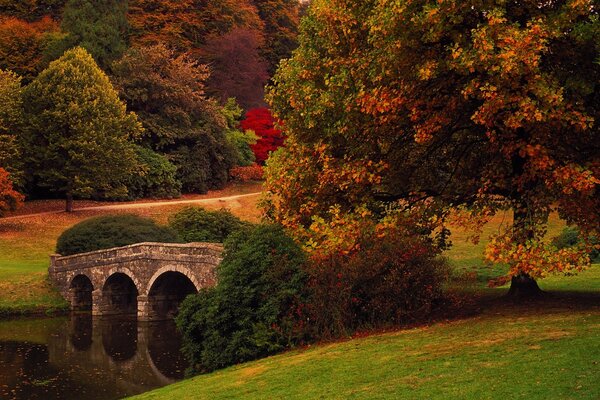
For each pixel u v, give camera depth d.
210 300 19.38
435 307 18.22
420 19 13.95
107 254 37.03
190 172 61.38
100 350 27.80
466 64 13.25
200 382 16.02
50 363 25.42
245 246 19.67
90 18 63.22
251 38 75.12
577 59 14.20
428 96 15.52
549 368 11.00
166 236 40.28
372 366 13.39
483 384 10.77
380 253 17.59
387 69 15.18
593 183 13.45
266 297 18.62
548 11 14.29
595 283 22.97
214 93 73.38
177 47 72.00
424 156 17.73
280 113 20.94
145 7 74.50
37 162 50.09
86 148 49.69
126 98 59.16
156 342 29.48
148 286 34.66
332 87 16.83
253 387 13.77
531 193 15.38
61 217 51.47
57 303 38.78
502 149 15.05
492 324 15.34
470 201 17.33
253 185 66.50
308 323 18.09
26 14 69.62
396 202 18.53
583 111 14.08
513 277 18.84
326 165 16.61
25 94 51.41
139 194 58.50
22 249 46.12
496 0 13.68
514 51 12.73
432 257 18.00
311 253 17.97
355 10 17.20
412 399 10.68
